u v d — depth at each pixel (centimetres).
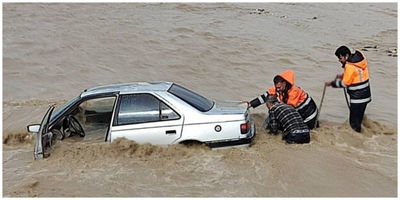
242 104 845
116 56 1680
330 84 908
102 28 2056
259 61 1700
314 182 684
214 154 747
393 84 1427
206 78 1482
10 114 1082
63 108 786
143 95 762
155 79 1454
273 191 657
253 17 2566
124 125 755
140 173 707
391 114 1097
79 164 739
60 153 767
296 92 864
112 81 1418
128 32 2016
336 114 1098
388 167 746
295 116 810
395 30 2464
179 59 1673
